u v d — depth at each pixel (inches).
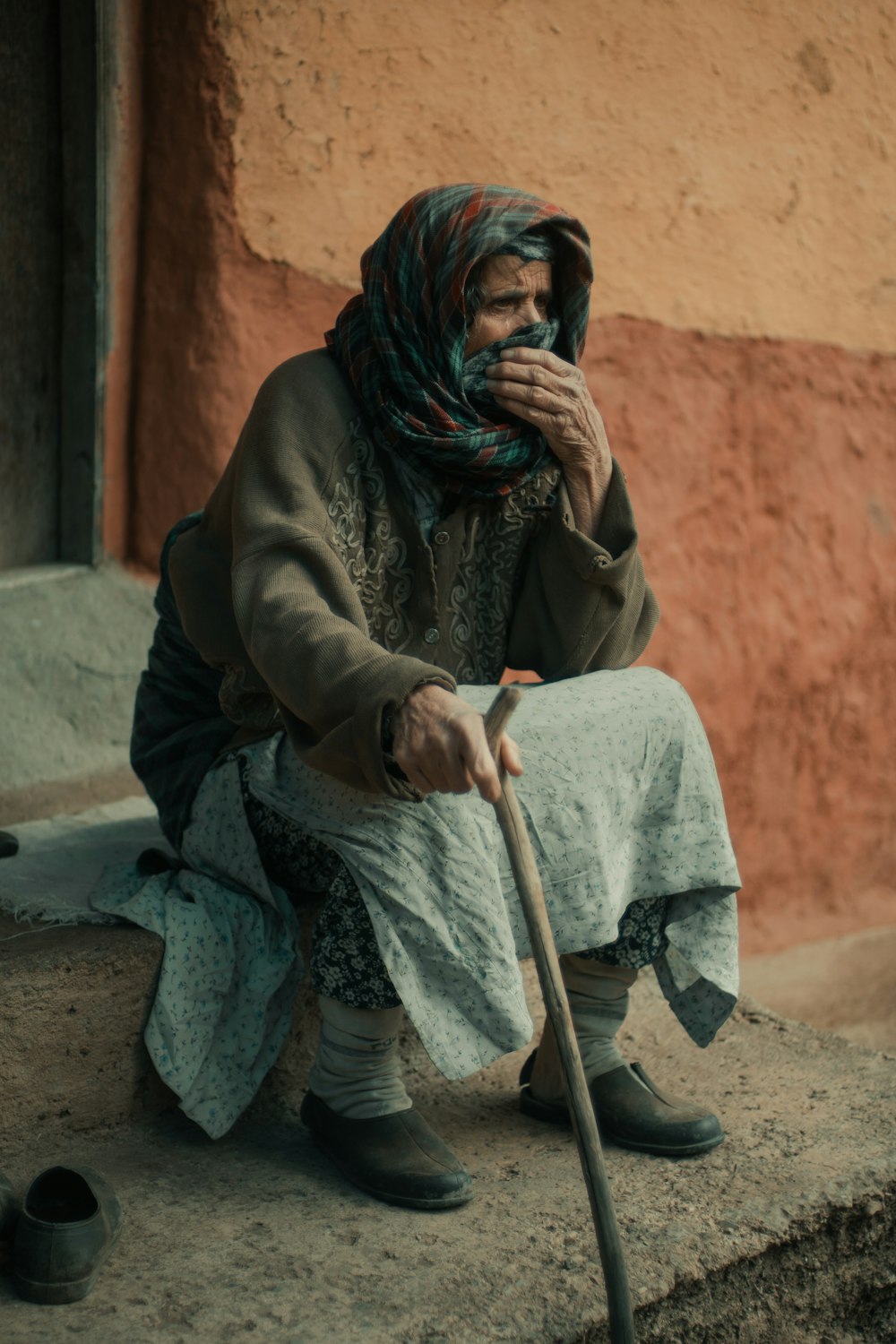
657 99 132.1
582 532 84.2
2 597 115.7
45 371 118.5
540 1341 67.3
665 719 80.0
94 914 85.7
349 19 115.1
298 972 84.9
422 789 67.6
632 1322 63.1
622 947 83.7
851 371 148.0
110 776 115.8
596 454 82.9
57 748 113.5
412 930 73.7
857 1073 96.3
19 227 114.5
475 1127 87.7
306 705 69.7
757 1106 91.3
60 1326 66.1
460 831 74.0
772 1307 78.1
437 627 82.9
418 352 78.3
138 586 121.9
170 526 119.8
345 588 74.2
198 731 87.5
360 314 81.0
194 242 114.2
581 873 76.7
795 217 142.1
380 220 120.3
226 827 82.7
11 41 110.6
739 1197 79.7
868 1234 82.4
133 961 82.4
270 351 117.3
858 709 155.0
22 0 110.3
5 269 114.9
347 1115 80.0
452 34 120.5
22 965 79.5
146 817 109.9
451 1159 78.4
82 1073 82.4
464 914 74.0
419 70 119.5
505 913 75.2
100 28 108.5
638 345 134.4
